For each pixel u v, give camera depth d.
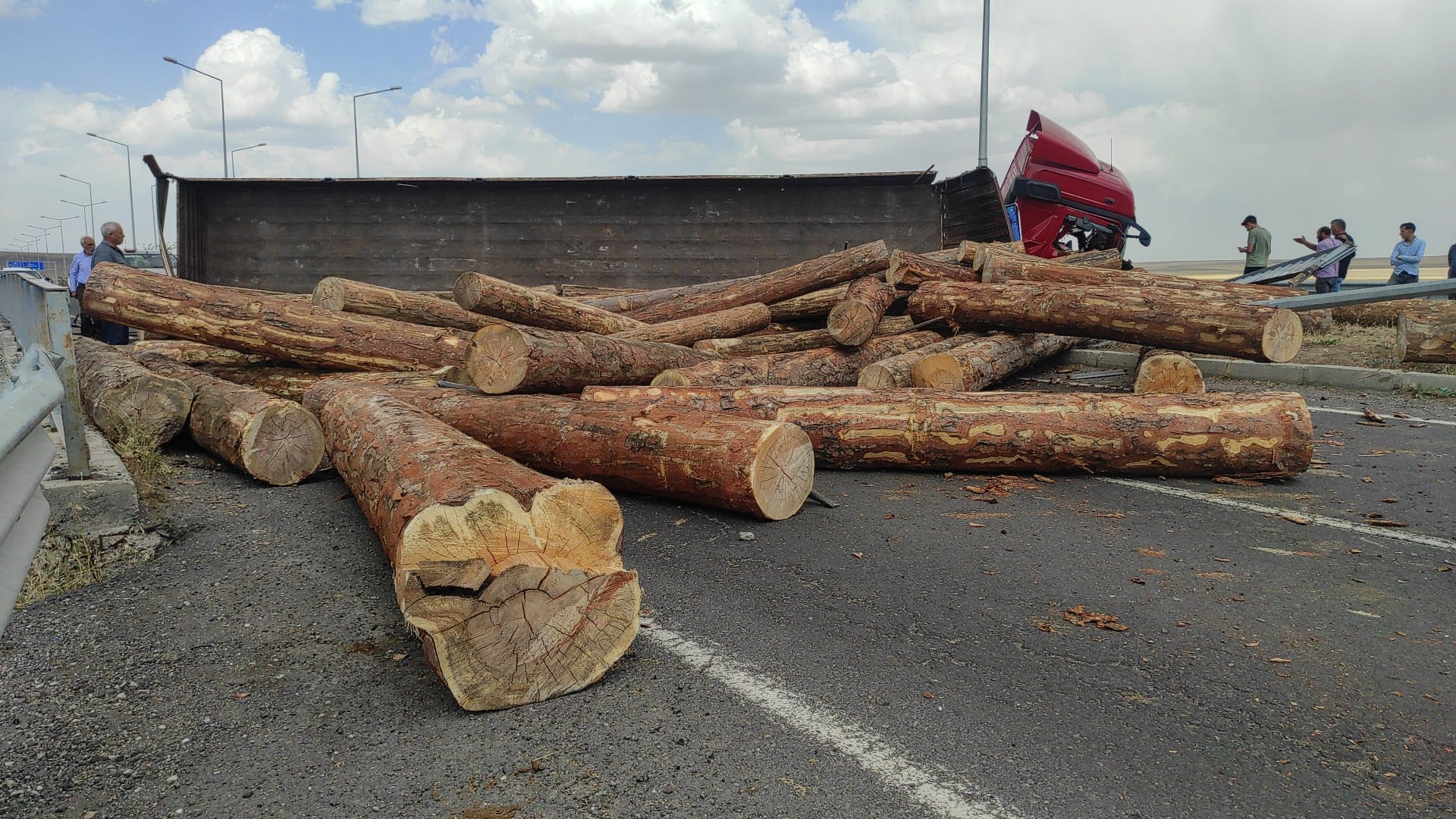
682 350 8.31
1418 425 7.46
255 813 2.43
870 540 4.79
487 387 6.66
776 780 2.56
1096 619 3.71
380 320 8.48
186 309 7.74
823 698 3.06
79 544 4.31
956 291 9.66
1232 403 5.93
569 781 2.56
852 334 8.73
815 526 5.05
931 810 2.42
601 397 6.00
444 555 2.89
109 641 3.55
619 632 3.18
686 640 3.54
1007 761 2.67
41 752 2.74
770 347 9.88
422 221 15.44
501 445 6.06
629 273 15.55
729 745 2.76
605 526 3.27
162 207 14.50
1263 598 3.96
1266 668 3.28
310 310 8.10
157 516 5.10
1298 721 2.91
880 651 3.42
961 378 7.87
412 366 8.31
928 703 3.01
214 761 2.69
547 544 3.12
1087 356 11.45
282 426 5.89
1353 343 11.59
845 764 2.65
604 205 15.52
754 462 4.89
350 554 4.56
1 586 1.44
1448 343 9.48
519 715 2.95
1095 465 5.96
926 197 15.20
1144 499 5.58
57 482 4.43
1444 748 2.75
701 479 5.08
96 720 2.94
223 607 3.89
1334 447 6.83
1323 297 8.40
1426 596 3.96
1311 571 4.29
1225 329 8.02
